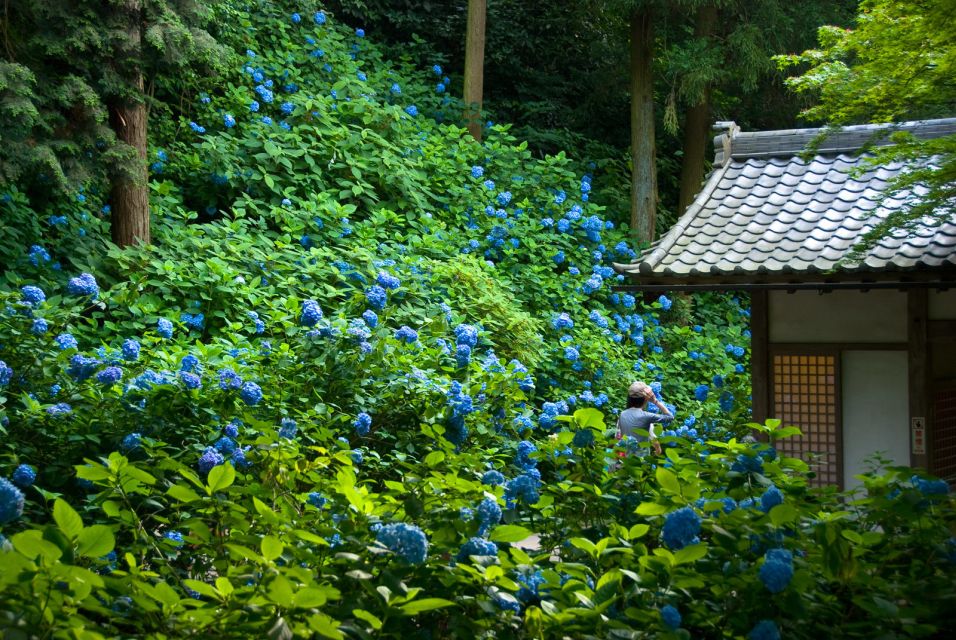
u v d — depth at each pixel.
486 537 2.87
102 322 9.14
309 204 11.38
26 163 8.64
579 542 2.85
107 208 10.62
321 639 2.18
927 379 7.47
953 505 3.34
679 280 7.74
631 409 7.84
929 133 8.60
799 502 3.42
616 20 18.09
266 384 6.05
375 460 5.70
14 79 8.48
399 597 2.37
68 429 5.11
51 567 2.09
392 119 13.84
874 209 7.09
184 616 2.29
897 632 2.60
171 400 5.24
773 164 9.15
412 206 12.80
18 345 5.59
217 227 10.63
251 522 3.15
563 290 12.73
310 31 15.76
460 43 19.30
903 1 6.94
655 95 18.80
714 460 3.84
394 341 6.57
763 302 8.05
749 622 2.60
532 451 4.32
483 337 9.88
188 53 9.86
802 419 7.97
